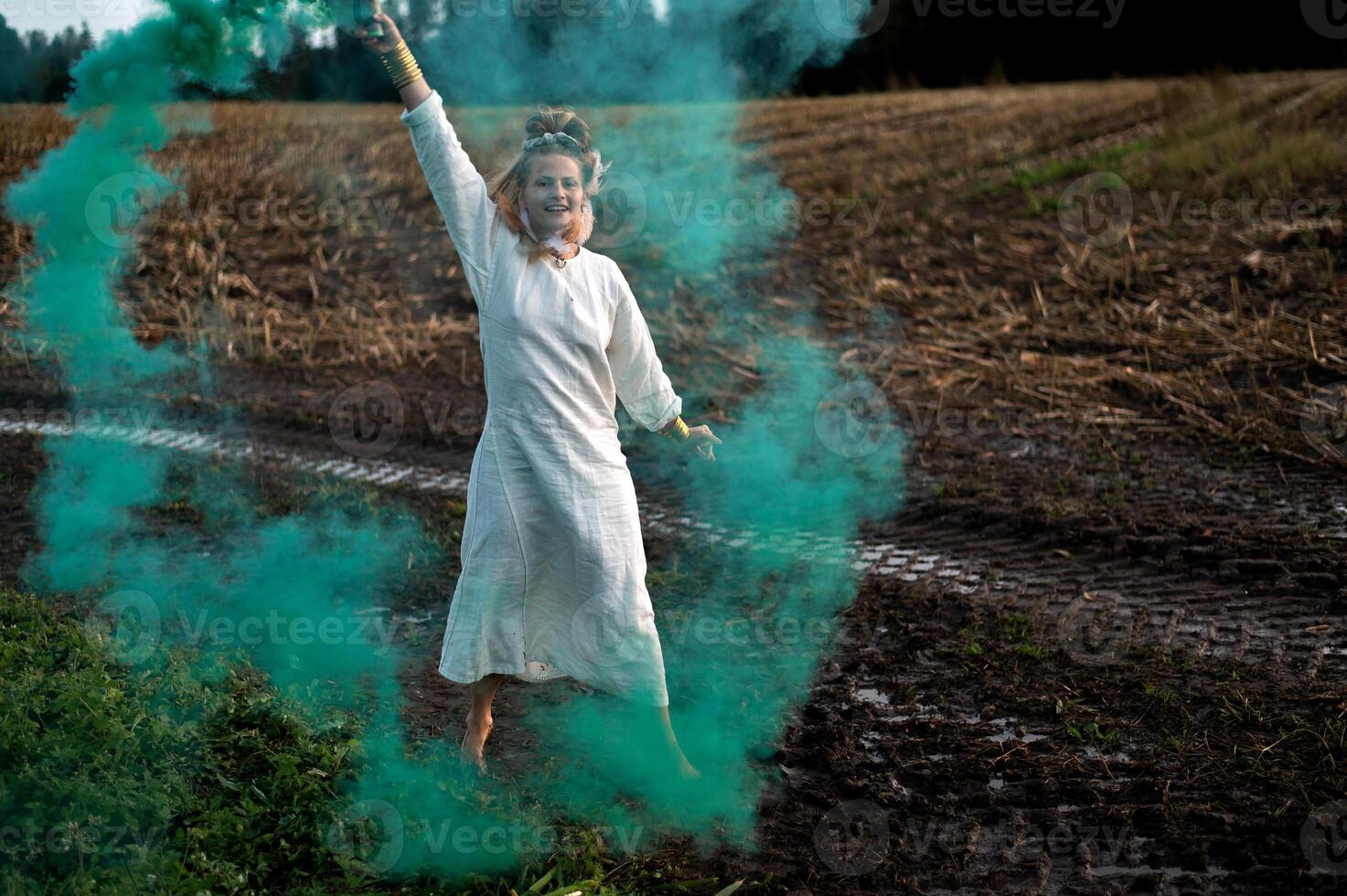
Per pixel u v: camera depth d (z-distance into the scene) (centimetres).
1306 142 1413
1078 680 418
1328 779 344
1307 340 835
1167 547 537
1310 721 379
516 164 328
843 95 3569
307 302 1130
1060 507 591
